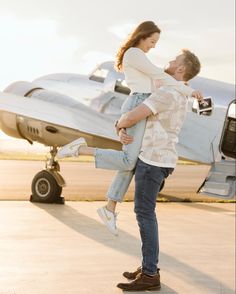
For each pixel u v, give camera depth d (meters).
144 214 3.87
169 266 4.62
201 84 10.47
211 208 9.79
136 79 3.79
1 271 4.02
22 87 11.84
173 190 13.70
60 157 3.89
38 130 9.84
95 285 3.79
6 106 9.67
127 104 3.83
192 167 29.59
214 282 4.16
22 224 6.37
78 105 11.27
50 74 12.96
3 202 8.73
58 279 3.88
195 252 5.31
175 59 3.85
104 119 10.92
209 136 10.24
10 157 27.34
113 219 3.84
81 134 9.75
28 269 4.12
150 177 3.80
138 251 5.12
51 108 10.09
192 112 10.45
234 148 11.85
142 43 3.83
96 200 9.70
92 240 5.56
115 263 4.55
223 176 9.95
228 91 10.35
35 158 26.61
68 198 9.84
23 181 13.10
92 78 11.84
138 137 3.77
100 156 3.77
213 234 6.56
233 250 5.54
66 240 5.48
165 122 3.77
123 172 3.85
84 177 15.93
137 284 3.76
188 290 3.89
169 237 6.14
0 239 5.31
